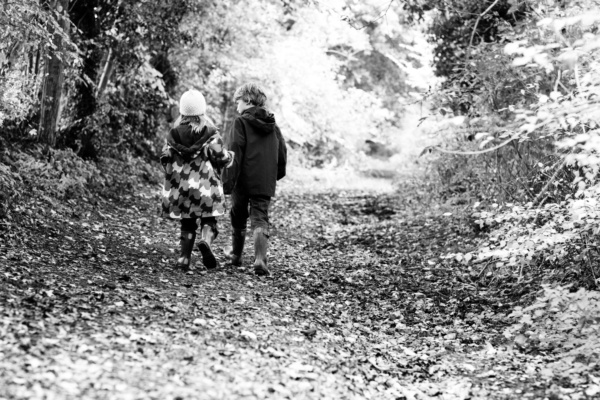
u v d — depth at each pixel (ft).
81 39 38.78
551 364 15.46
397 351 16.98
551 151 25.05
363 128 95.04
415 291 23.63
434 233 34.04
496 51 26.43
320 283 23.70
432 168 46.26
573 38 20.79
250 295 19.77
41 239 22.94
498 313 20.70
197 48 50.62
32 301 15.14
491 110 26.63
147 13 41.16
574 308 16.29
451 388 14.38
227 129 73.46
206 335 14.76
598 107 14.60
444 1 33.22
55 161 32.53
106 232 27.07
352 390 13.41
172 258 23.97
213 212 21.44
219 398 11.48
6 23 25.90
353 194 62.85
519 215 22.04
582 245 20.88
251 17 56.90
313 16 79.61
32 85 33.83
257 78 68.74
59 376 11.34
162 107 51.65
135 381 11.66
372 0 30.19
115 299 16.58
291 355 14.56
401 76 106.73
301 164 90.94
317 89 85.10
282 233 36.91
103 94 42.16
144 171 45.93
